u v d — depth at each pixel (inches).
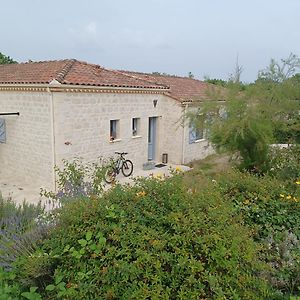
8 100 417.4
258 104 360.5
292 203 183.0
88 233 116.2
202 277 101.3
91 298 103.9
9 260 134.6
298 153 342.0
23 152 412.5
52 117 364.5
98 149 423.8
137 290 97.9
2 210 216.1
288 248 154.4
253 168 337.7
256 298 108.3
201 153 596.7
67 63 446.9
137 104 486.6
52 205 221.3
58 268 117.8
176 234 110.2
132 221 117.9
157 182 139.1
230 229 115.5
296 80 405.4
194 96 577.0
